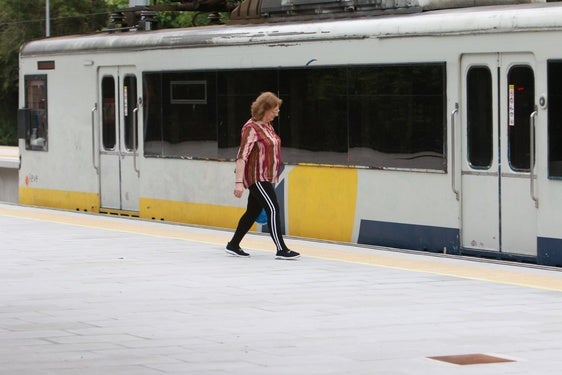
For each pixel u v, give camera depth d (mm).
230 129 32125
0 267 23734
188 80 33594
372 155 27781
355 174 28266
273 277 21938
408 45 26641
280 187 30484
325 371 13656
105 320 17484
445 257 24891
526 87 24250
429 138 26328
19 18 127812
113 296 19859
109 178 37656
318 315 17688
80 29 127812
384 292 19906
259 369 13812
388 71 27188
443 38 25797
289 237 29547
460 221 25812
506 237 24875
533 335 15875
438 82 25984
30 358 14648
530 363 14016
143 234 29891
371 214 27938
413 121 26672
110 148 37469
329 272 22547
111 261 24562
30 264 24188
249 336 16047
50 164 40531
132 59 35906
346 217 28609
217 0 36781
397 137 27109
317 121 29219
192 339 15859
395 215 27312
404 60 26766
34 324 17188
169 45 34250
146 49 35188
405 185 27000
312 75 29266
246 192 31797
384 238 27656
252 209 24781
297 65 29719
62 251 26453
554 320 17016
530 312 17719
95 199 38344
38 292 20391
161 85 34688
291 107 29969
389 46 27109
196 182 33594
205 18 92438
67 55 39125
